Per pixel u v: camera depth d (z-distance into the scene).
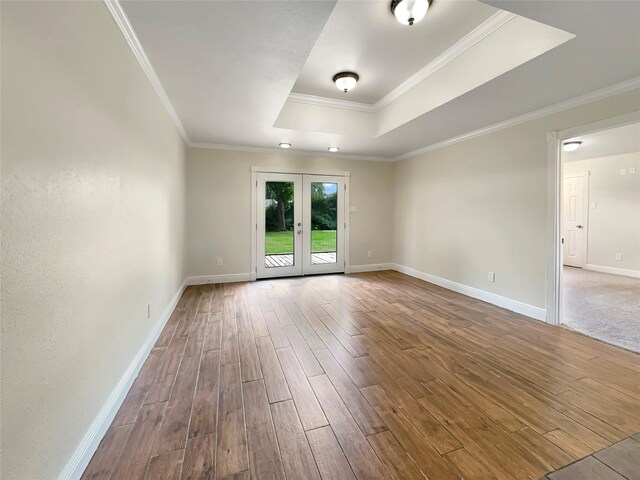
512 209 3.51
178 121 3.60
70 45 1.22
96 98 1.45
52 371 1.10
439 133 4.07
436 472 1.32
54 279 1.11
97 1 1.46
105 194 1.56
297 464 1.36
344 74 3.23
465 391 1.94
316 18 1.78
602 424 1.63
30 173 0.98
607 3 1.58
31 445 0.98
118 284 1.75
